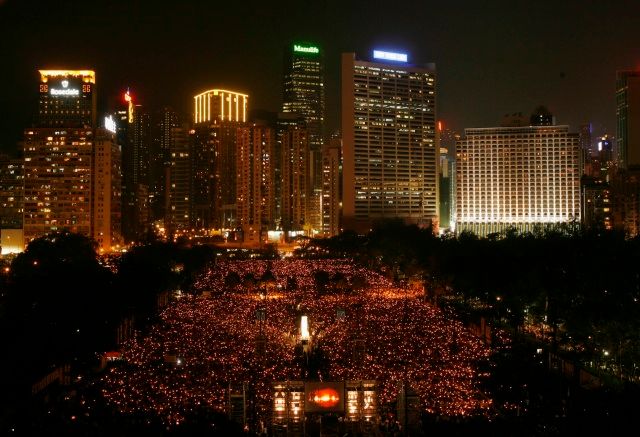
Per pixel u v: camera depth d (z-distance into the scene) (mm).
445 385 118062
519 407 104875
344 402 104188
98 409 104438
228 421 96562
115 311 173375
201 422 95188
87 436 88750
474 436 92062
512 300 171625
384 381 120125
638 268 166750
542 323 172500
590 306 139625
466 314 195625
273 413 104125
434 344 150250
